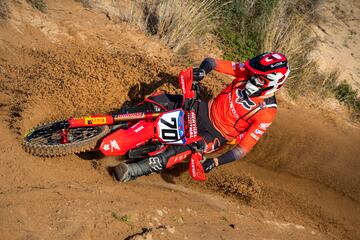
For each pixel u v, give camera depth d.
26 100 10.16
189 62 14.04
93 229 7.65
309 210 11.39
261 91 9.03
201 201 10.07
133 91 11.80
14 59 11.55
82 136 8.89
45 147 8.45
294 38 15.78
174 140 9.04
